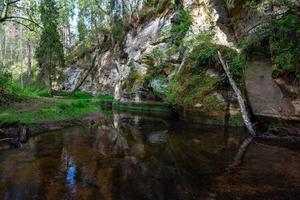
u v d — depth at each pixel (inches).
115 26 2022.6
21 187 306.7
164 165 396.8
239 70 740.7
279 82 601.3
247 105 693.3
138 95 1217.4
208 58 831.7
